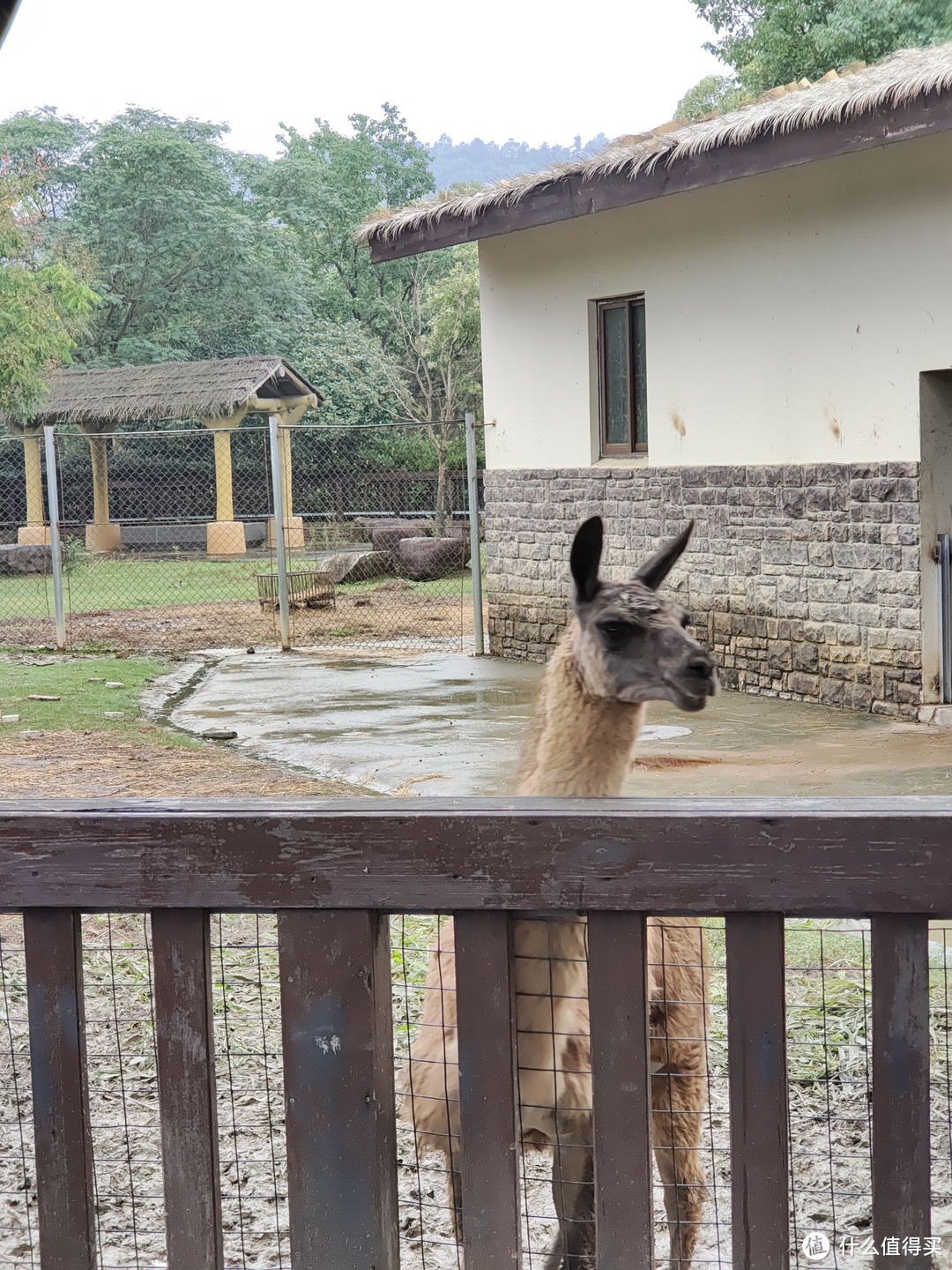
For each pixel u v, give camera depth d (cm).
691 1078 298
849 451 1063
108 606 2094
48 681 1327
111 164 3853
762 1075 204
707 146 1051
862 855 196
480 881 205
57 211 4041
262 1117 389
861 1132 368
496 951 208
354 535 2820
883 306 1018
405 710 1141
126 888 211
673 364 1245
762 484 1148
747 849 198
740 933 203
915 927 198
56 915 214
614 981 206
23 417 2812
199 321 3884
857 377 1050
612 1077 208
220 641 1684
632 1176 209
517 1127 214
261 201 4531
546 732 308
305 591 2009
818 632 1105
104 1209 341
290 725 1080
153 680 1373
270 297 4047
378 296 4572
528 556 1458
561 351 1388
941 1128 365
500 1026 210
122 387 2912
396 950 495
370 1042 211
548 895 204
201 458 3431
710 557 1216
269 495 3456
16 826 211
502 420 1488
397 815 205
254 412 3117
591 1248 279
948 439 1013
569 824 202
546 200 1260
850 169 1034
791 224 1096
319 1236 215
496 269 1466
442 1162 362
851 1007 426
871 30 2491
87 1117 220
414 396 3734
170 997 214
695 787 802
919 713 1011
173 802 216
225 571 2548
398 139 5494
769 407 1140
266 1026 445
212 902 210
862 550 1054
